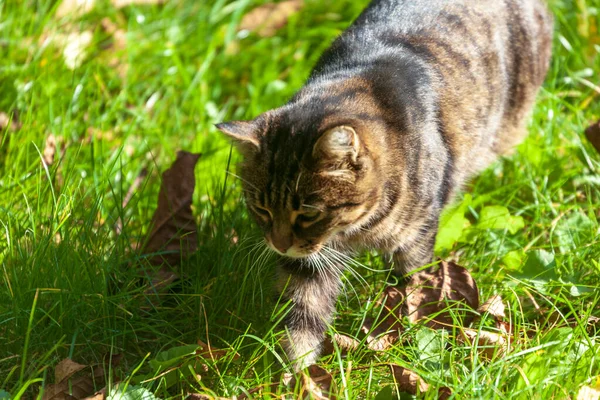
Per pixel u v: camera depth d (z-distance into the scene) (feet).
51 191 14.26
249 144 12.03
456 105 13.71
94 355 12.13
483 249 14.52
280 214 11.97
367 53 13.55
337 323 13.12
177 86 19.36
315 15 22.33
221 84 20.57
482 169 15.74
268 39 21.50
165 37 20.31
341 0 22.43
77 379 11.53
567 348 11.30
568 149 16.63
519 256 13.74
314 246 12.23
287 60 21.07
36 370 11.30
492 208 14.75
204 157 16.29
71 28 19.45
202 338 12.54
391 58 13.26
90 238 13.60
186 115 18.80
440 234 14.35
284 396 11.15
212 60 20.58
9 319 11.89
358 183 11.76
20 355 11.76
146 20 20.84
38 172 14.71
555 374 10.93
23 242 13.58
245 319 12.87
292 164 11.60
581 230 14.53
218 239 13.87
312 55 20.97
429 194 12.76
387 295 12.93
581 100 18.72
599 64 19.40
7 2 19.70
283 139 11.79
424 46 13.78
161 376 11.28
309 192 11.65
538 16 16.48
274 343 11.83
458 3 14.71
